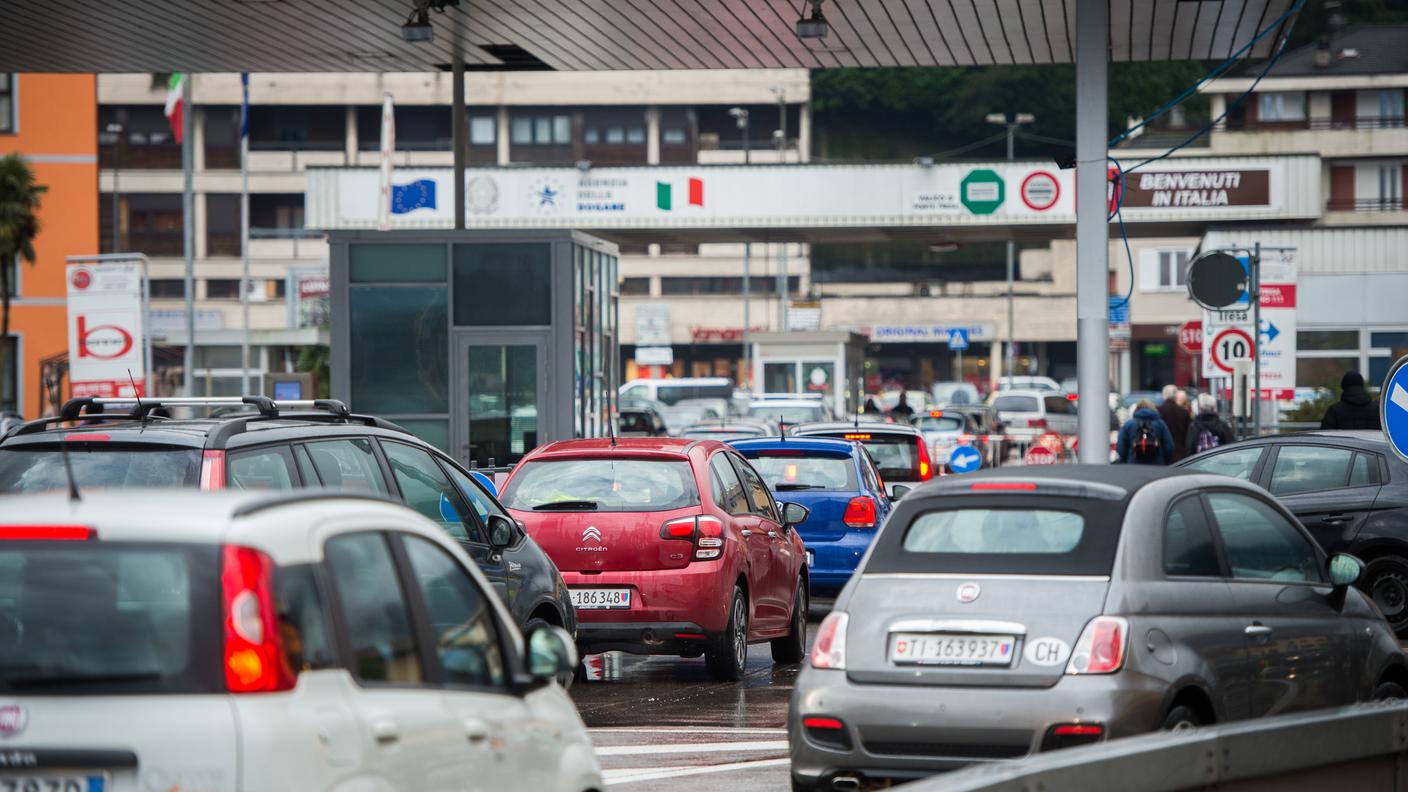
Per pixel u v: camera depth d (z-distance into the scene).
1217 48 70.94
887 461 70.56
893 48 72.19
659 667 47.41
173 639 14.00
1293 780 20.95
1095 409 57.31
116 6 64.69
